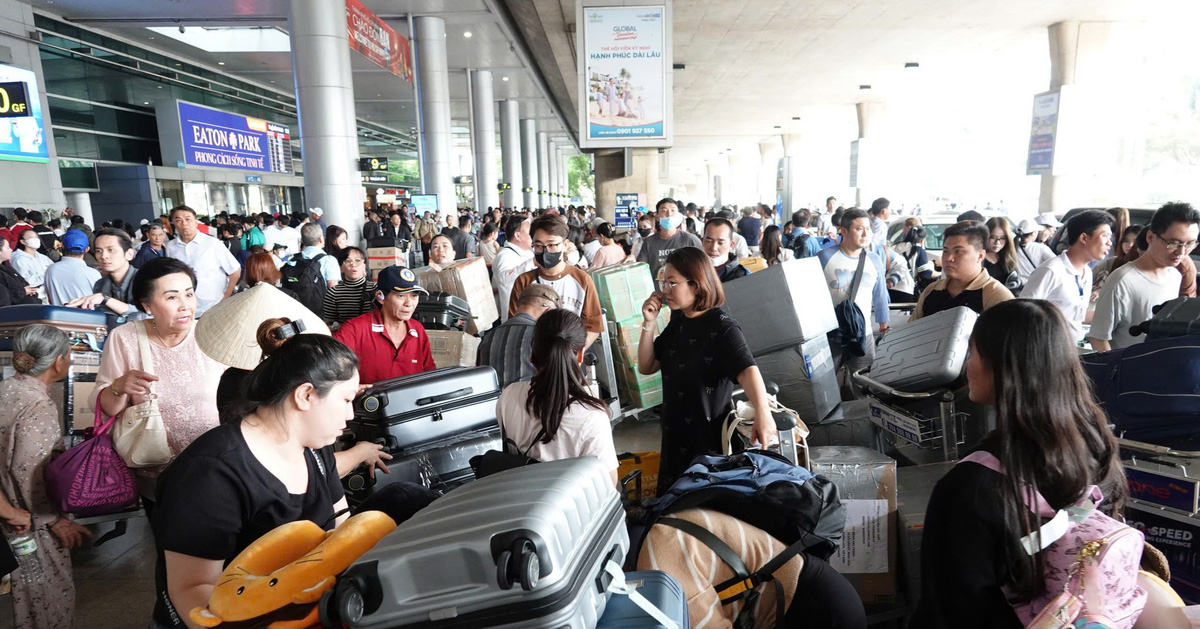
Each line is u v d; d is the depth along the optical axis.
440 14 22.72
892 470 2.36
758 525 1.77
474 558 1.07
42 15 18.50
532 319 3.29
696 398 2.78
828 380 3.43
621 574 1.29
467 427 2.62
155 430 2.45
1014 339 1.37
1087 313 4.19
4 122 15.19
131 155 23.16
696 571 1.70
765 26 21.42
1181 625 1.38
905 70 28.95
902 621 2.34
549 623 1.07
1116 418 2.21
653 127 12.92
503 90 39.12
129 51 22.25
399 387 2.50
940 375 2.56
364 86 32.09
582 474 1.34
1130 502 2.19
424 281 5.11
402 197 46.47
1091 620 1.29
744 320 3.37
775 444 2.49
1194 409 2.04
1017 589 1.37
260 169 29.89
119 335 2.63
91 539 3.81
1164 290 3.16
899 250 8.40
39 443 2.55
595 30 12.69
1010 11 19.88
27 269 7.83
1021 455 1.33
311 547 1.36
